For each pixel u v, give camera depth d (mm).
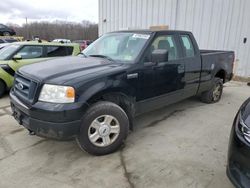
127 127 3518
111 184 2777
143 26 11734
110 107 3270
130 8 11992
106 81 3238
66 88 2924
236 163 2346
